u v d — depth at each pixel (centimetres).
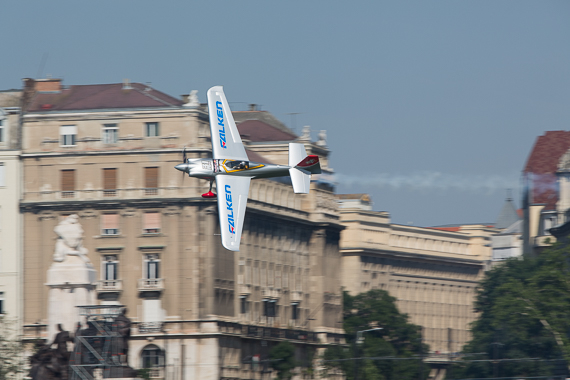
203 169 19388
